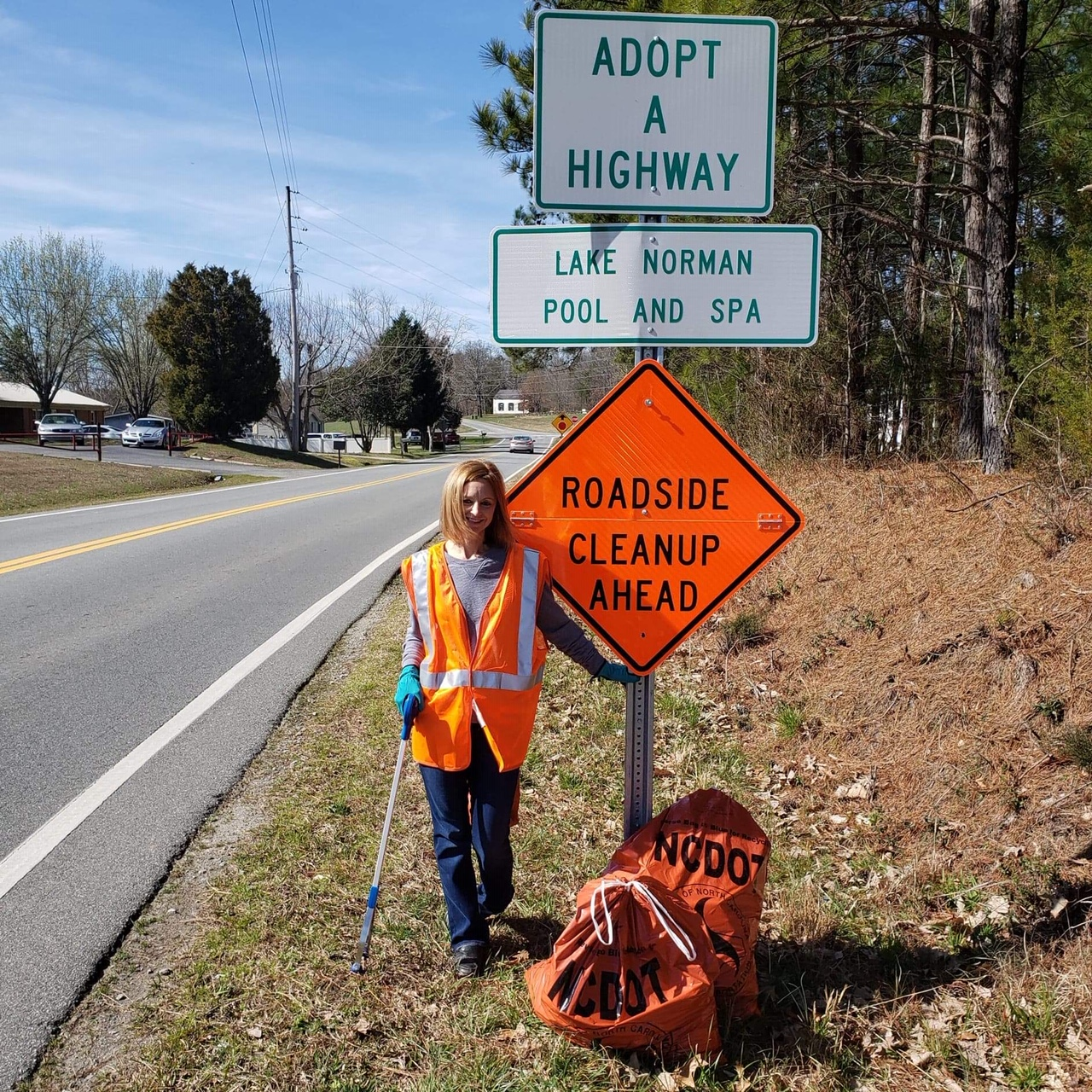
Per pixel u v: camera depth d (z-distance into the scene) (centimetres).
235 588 989
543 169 316
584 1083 263
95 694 622
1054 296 725
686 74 316
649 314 322
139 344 6825
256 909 350
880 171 1280
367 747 514
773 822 436
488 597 317
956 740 467
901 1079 268
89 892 367
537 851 397
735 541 329
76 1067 271
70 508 1938
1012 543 642
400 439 7356
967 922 344
